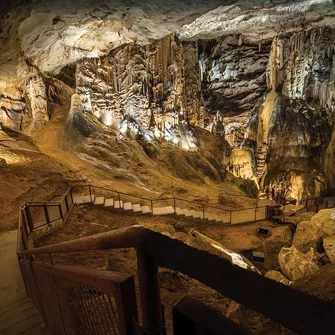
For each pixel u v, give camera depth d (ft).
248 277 2.75
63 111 64.03
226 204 47.73
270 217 41.22
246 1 40.65
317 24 59.47
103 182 45.34
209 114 89.25
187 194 49.08
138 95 65.16
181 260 3.31
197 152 72.02
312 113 74.08
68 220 28.81
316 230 28.68
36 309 14.29
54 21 35.96
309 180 71.05
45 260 20.44
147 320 4.19
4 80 50.37
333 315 2.24
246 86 86.79
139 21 41.45
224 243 33.96
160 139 68.85
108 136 58.80
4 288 16.65
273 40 76.23
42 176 40.22
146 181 51.26
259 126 82.33
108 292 4.98
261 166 79.97
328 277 13.15
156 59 66.54
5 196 32.01
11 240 23.48
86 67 59.82
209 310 3.34
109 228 29.12
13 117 56.65
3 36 34.27
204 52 85.97
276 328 10.71
